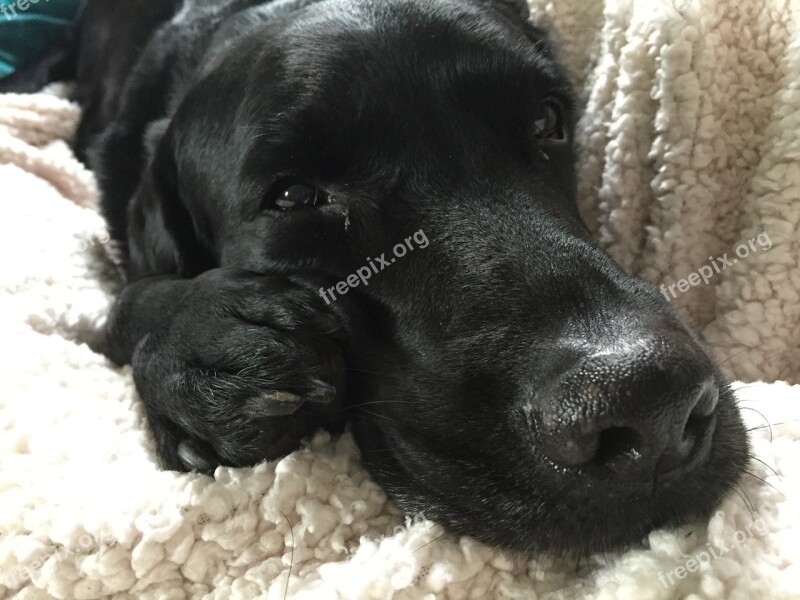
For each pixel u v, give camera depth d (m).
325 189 0.23
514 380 0.19
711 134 0.30
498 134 0.23
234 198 0.25
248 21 0.32
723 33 0.30
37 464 0.22
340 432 0.24
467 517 0.19
